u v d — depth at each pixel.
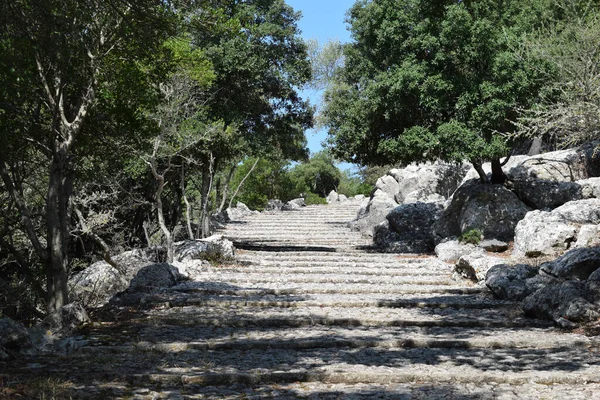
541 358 8.32
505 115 18.41
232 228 31.22
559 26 16.50
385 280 15.45
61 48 9.07
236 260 18.05
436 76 18.56
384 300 12.96
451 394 6.66
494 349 9.04
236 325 10.86
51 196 11.46
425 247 21.33
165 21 9.90
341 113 22.31
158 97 12.88
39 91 11.59
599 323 10.19
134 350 8.73
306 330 10.45
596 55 13.54
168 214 27.38
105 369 7.60
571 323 10.36
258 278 15.59
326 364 8.01
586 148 22.27
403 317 11.42
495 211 19.27
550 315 10.91
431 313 11.91
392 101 19.42
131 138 12.94
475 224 19.28
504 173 20.98
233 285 14.66
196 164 21.33
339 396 6.61
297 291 14.04
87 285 15.33
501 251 18.17
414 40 19.36
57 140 11.98
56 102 11.18
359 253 20.30
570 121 13.08
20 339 8.52
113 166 17.55
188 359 8.24
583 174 22.11
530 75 18.03
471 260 15.44
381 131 20.94
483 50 18.48
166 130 17.11
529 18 18.89
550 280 12.98
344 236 28.06
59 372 7.38
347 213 38.25
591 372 7.39
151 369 7.62
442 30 18.91
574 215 16.95
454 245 18.52
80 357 8.29
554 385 7.00
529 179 20.53
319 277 15.84
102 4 9.49
